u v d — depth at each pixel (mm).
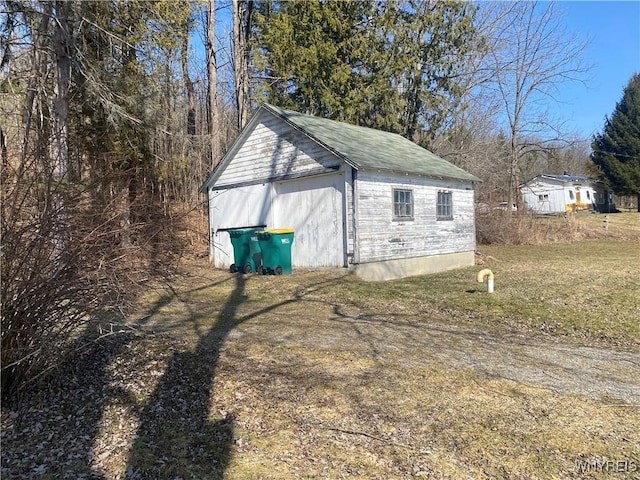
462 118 26062
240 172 14555
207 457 3438
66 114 11609
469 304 8656
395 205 12633
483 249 21156
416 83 23250
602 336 6875
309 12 22016
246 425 3922
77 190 4082
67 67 11812
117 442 3662
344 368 5188
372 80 22359
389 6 22500
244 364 5309
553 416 4078
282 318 7762
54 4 11414
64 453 3492
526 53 26234
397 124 22141
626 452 3512
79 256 3982
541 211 37594
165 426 3912
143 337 6367
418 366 5285
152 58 14484
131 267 4352
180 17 15422
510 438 3711
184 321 7496
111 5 13328
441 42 23703
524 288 10008
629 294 9133
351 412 4133
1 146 3850
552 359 5703
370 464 3344
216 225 15352
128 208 4395
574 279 11148
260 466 3314
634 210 48281
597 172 43875
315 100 22031
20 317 3854
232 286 10969
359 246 11438
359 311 8398
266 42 22672
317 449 3543
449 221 15000
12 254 3662
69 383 4695
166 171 15656
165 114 16266
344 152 11516
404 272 12859
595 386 4797
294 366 5246
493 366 5355
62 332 4254
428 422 3959
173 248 5090
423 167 13898
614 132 41875
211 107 22438
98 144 14156
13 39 11750
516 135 27484
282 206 13406
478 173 26047
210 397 4449
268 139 13539
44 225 3770
